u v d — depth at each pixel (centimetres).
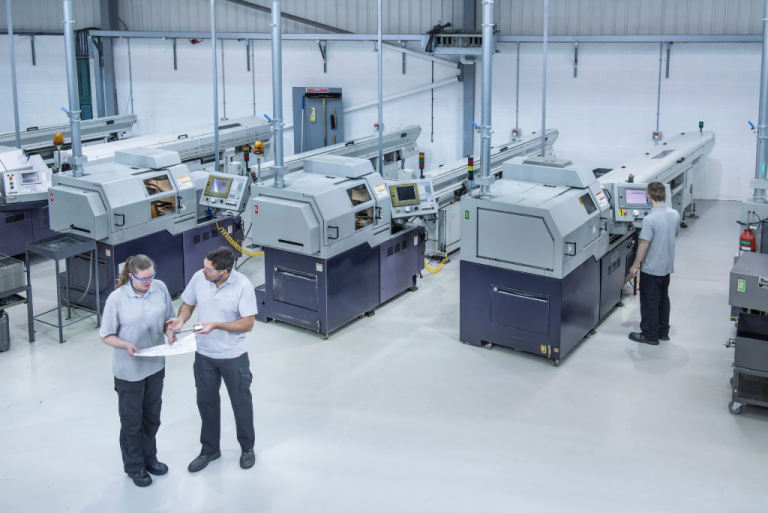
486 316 488
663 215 476
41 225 672
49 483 340
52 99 1084
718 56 884
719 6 878
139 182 539
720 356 480
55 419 399
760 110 479
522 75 946
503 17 941
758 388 411
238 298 325
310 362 473
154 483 340
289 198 496
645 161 730
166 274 575
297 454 364
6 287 478
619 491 333
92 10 1052
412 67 975
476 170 744
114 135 986
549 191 482
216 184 588
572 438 380
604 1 909
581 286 480
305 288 510
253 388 436
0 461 357
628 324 538
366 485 338
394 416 403
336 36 958
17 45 1070
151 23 1042
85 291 546
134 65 1054
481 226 468
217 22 1020
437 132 991
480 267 480
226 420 396
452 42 930
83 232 520
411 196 559
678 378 449
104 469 352
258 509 321
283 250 511
